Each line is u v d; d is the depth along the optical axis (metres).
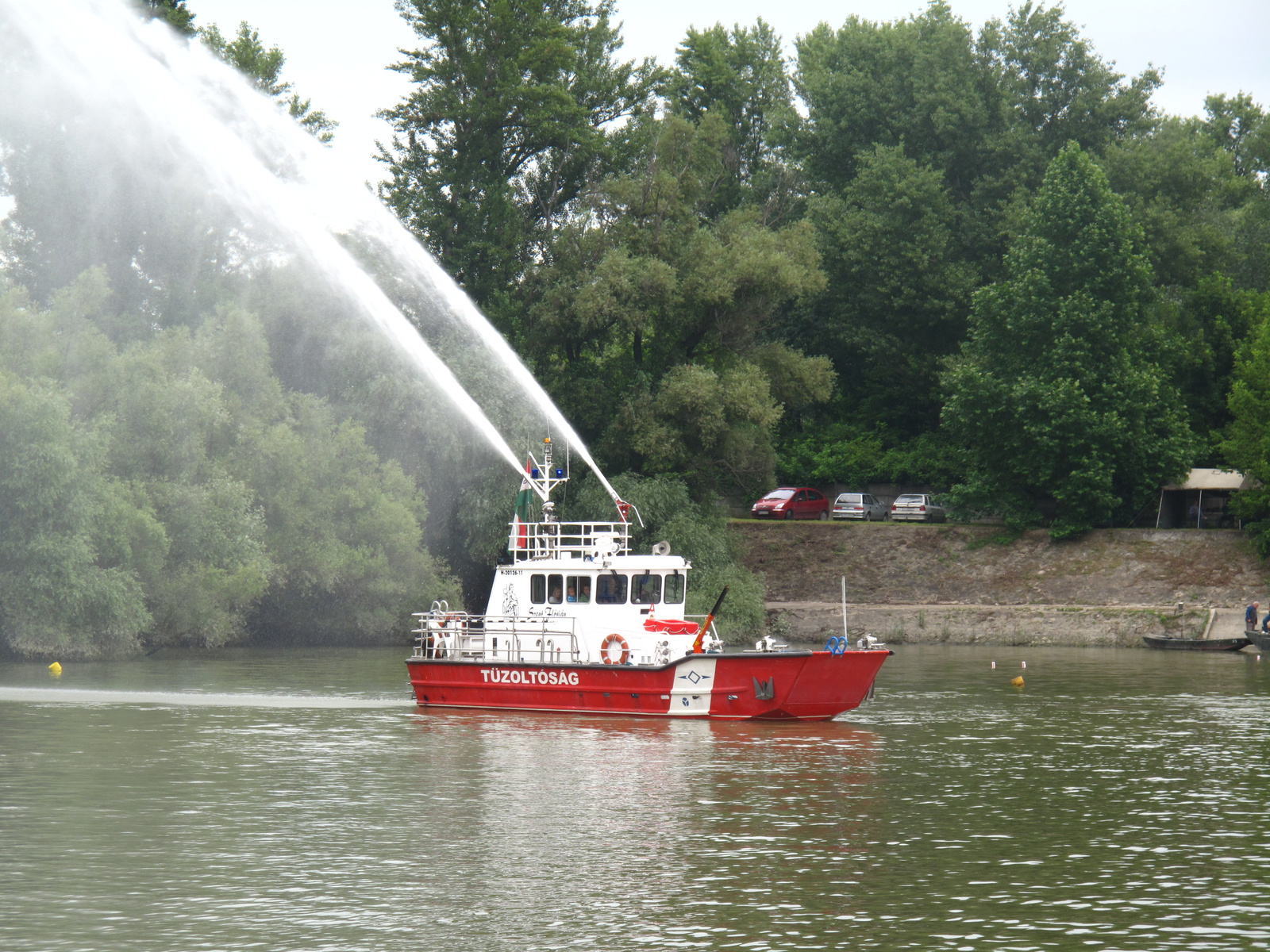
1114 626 84.06
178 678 58.31
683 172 88.75
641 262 83.56
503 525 77.88
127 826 28.16
